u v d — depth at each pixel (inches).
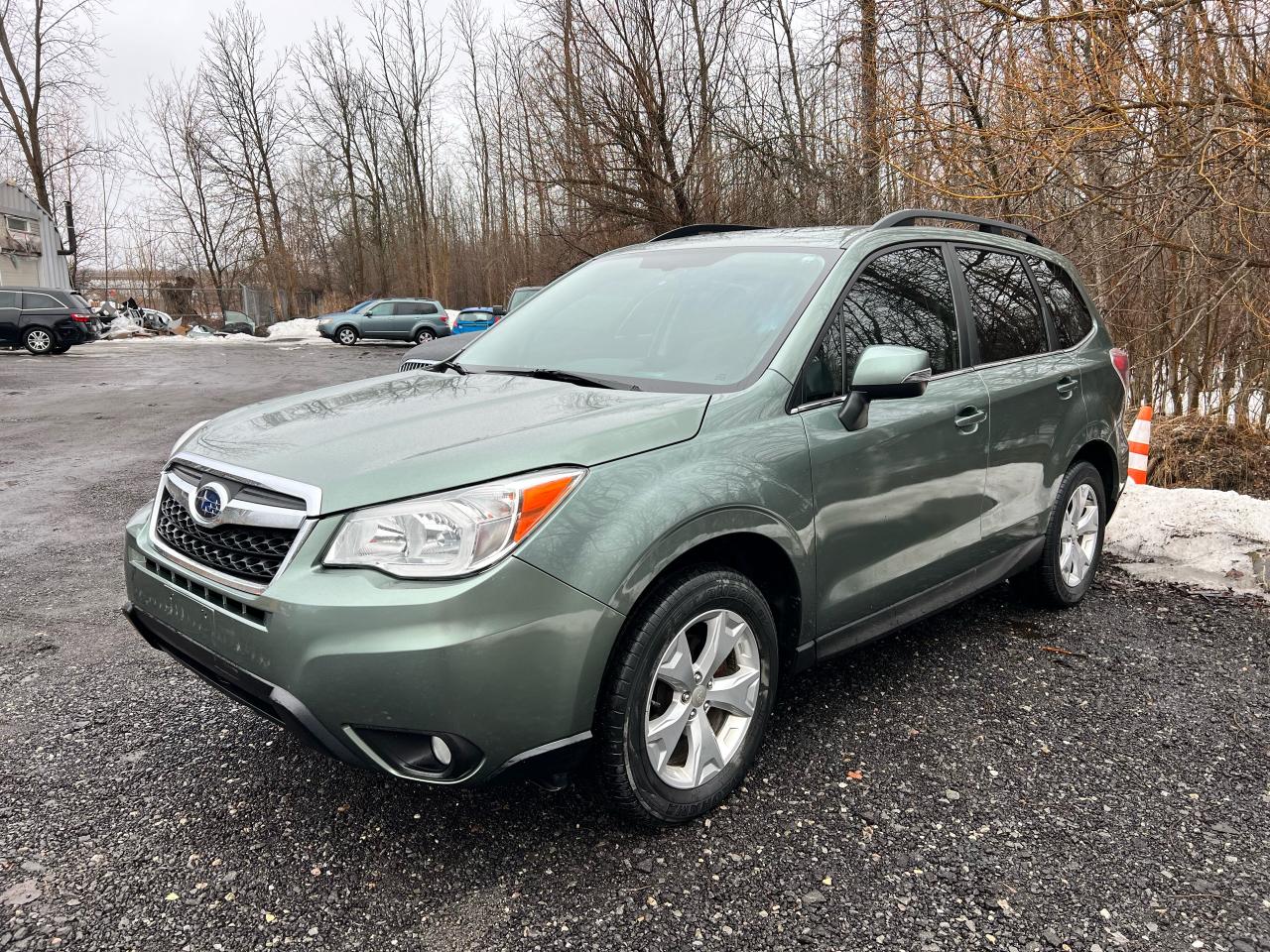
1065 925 86.9
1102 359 174.6
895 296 130.6
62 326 941.8
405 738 86.3
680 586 96.1
